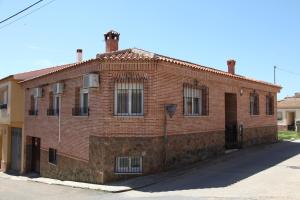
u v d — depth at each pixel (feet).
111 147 48.65
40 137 72.18
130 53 53.31
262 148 74.18
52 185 54.03
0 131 96.12
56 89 61.46
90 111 51.93
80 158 54.65
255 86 79.00
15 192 50.62
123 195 40.55
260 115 81.66
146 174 48.44
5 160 90.84
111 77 49.06
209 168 52.65
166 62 49.70
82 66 53.88
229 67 83.15
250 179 44.24
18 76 82.84
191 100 57.26
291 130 144.15
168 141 51.13
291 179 43.50
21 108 82.23
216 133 62.80
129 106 49.57
